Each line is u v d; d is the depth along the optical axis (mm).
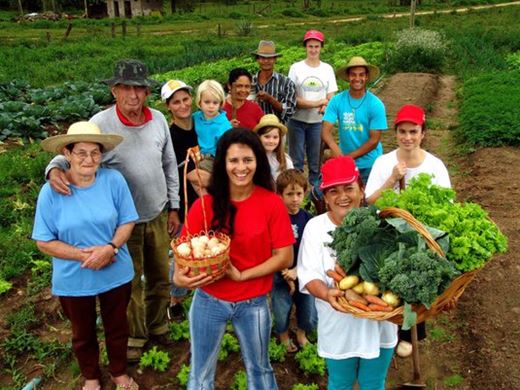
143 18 55688
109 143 4023
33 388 4844
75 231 4059
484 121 11812
